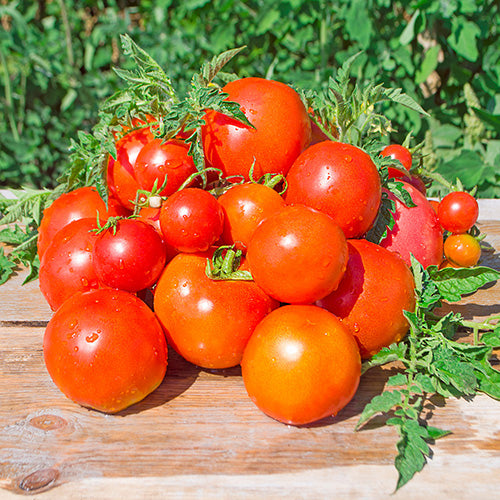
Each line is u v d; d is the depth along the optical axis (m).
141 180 0.57
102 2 1.87
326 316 0.51
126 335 0.51
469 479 0.48
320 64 1.41
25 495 0.47
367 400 0.54
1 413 0.53
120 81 1.69
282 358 0.50
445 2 1.15
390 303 0.54
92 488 0.48
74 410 0.53
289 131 0.57
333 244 0.51
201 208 0.52
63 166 1.66
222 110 0.55
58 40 1.73
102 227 0.54
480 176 1.08
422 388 0.51
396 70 1.28
